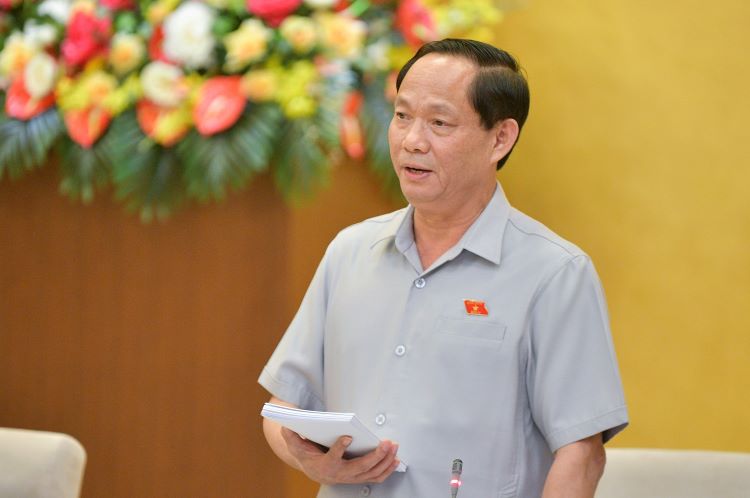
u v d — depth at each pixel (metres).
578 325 5.58
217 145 8.24
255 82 8.22
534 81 10.26
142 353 9.00
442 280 5.84
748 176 9.88
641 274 10.09
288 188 8.16
